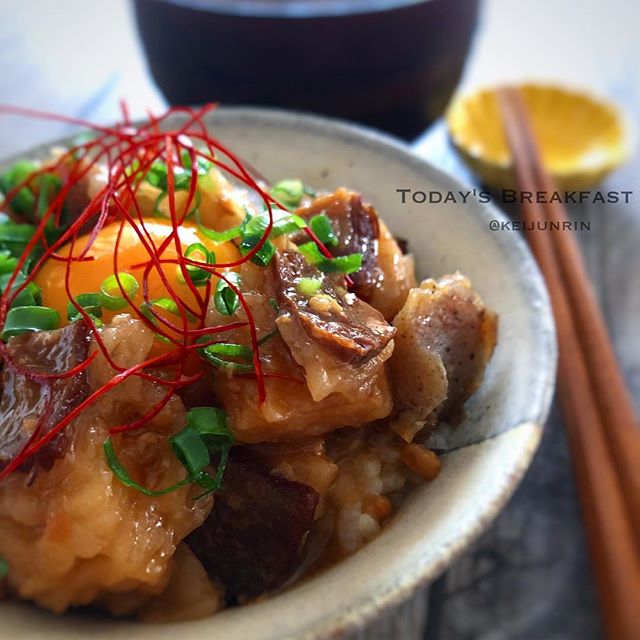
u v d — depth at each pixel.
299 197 0.18
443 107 0.25
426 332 0.15
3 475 0.13
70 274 0.15
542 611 0.18
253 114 0.20
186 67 0.23
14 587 0.13
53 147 0.20
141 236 0.15
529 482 0.20
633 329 0.23
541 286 0.16
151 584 0.13
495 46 0.35
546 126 0.28
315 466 0.14
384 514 0.15
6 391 0.14
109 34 0.33
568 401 0.20
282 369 0.14
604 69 0.34
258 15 0.21
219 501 0.14
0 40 0.32
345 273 0.15
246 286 0.15
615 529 0.18
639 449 0.19
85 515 0.13
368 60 0.23
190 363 0.14
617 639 0.16
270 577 0.14
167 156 0.17
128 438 0.14
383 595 0.12
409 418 0.15
